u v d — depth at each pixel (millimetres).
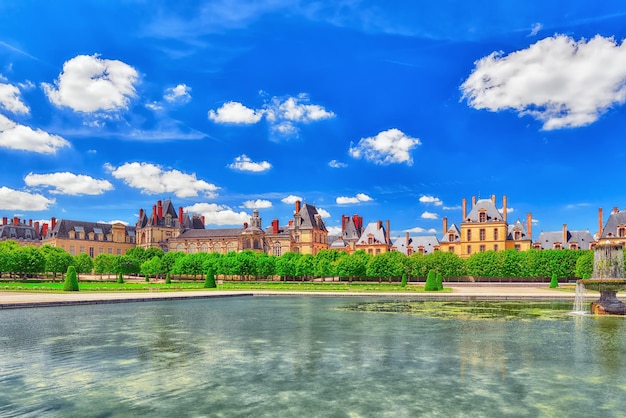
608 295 40375
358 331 29250
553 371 19078
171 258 109562
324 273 96250
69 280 61562
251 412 14289
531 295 56688
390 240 143500
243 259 100000
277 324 32625
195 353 22406
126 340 25859
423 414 14141
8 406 14805
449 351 22969
